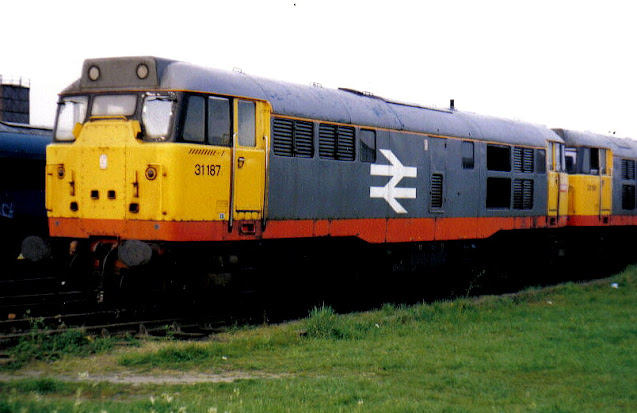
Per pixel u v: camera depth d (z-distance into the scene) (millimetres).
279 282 14906
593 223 24453
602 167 25000
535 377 9773
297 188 14375
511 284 21594
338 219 15367
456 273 20172
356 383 9188
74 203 12953
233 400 8125
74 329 11148
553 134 22656
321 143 14922
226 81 13156
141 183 12297
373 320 13688
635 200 27031
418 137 17547
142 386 8797
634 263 27031
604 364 10406
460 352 11258
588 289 19328
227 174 12961
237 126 13156
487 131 19922
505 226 20406
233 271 13562
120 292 12758
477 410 7930
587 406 8227
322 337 12359
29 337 10914
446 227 18469
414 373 9922
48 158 13273
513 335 12781
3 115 30156
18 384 8352
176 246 12477
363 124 15961
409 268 17938
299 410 7668
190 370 9922
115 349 10938
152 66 12547
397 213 16953
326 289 16281
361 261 16719
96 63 13070
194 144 12406
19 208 20094
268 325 13516
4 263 19859
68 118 13367
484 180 19672
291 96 14422
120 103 12773
